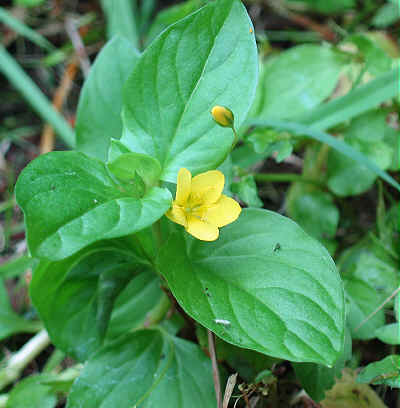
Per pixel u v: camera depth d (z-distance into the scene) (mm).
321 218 166
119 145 126
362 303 143
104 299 140
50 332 141
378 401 133
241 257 124
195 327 144
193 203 122
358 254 160
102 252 138
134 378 135
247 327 115
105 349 137
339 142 152
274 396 135
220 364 139
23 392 144
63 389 145
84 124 148
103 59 148
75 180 115
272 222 125
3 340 167
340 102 165
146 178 124
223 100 125
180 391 133
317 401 129
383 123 166
